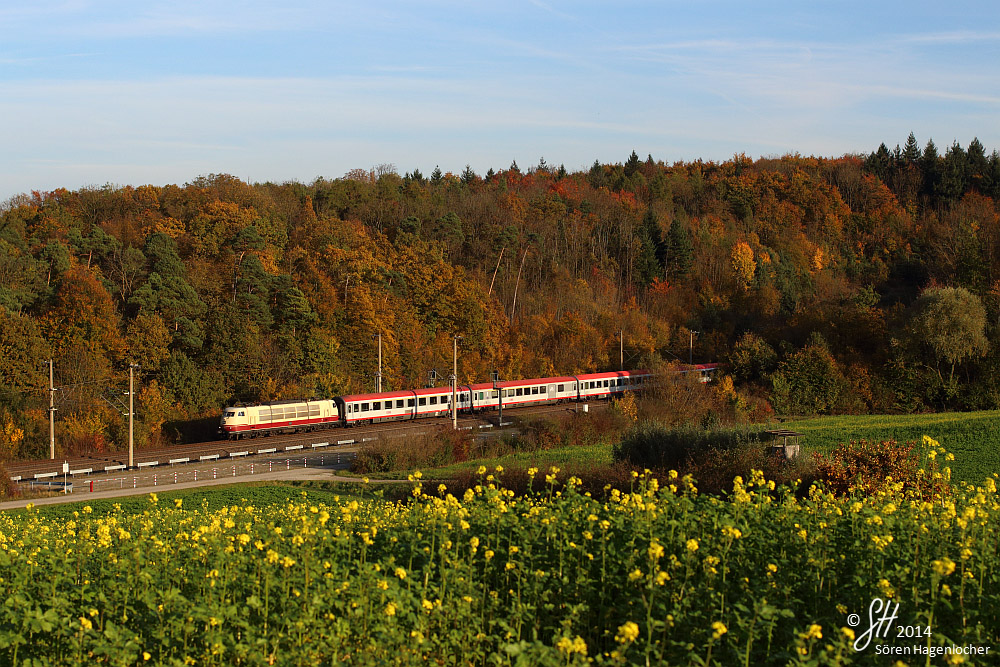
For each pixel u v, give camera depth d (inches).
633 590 408.8
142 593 435.2
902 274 4158.5
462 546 487.8
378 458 1728.6
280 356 2549.2
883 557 427.8
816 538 446.3
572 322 3371.1
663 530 454.9
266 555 435.8
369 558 491.2
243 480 1627.7
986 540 438.0
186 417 2298.2
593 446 1926.7
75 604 439.2
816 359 2674.7
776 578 419.2
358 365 2753.4
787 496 545.3
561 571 426.0
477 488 542.6
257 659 349.4
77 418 2078.0
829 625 378.3
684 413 2204.7
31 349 2174.0
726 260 4040.4
